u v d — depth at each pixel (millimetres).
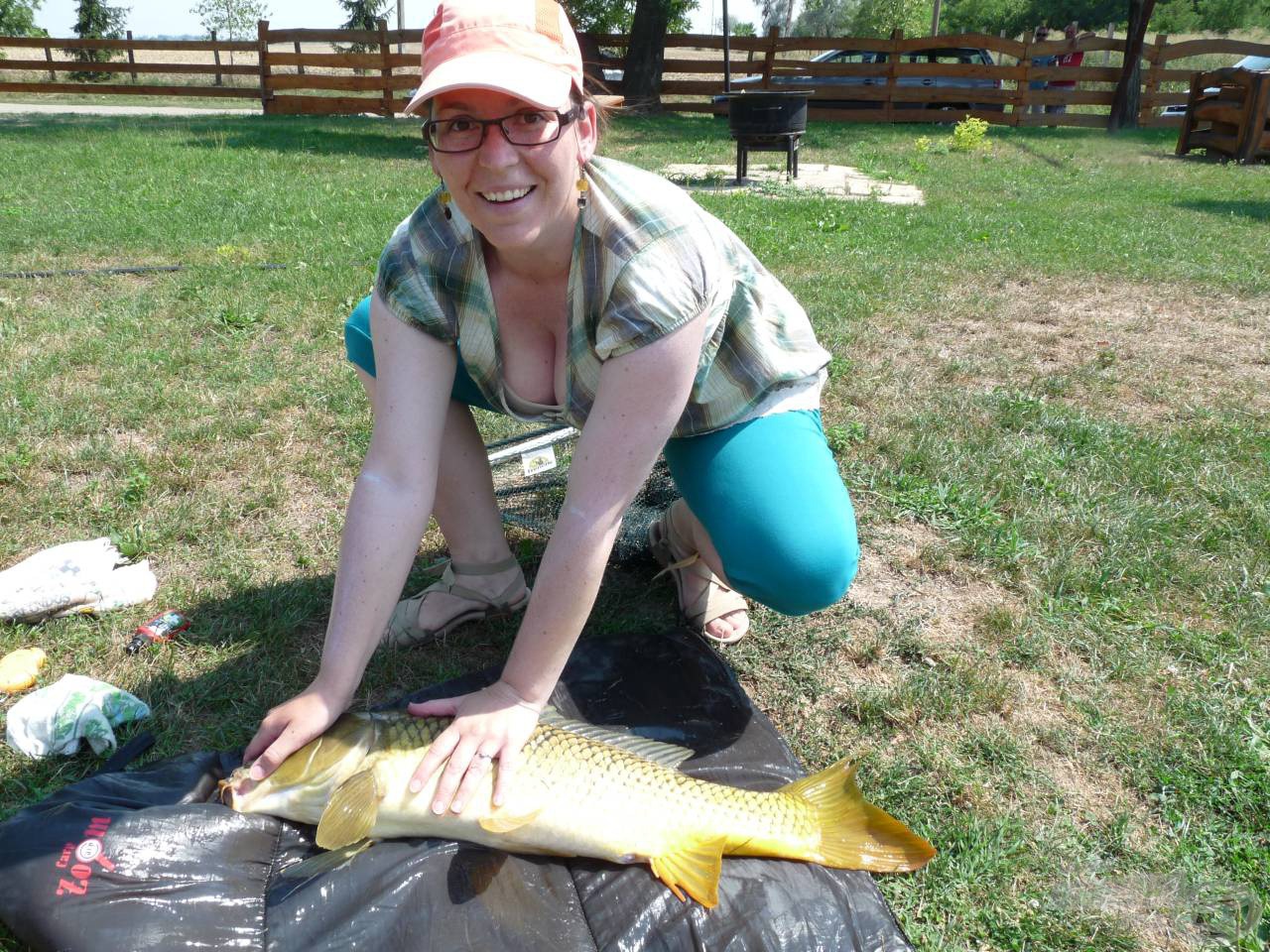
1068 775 2625
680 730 2602
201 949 1838
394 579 2199
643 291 1979
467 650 3027
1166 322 6617
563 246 2064
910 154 16516
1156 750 2688
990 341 6098
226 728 2652
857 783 2387
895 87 21703
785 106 12242
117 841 1949
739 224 9539
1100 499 4000
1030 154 17188
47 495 3758
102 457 4055
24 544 3461
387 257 2215
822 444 2658
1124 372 5562
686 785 2174
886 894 2242
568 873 2098
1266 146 16578
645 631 3096
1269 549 3646
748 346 2430
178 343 5434
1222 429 4711
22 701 2568
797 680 2959
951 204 11344
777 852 2152
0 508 3662
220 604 3172
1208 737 2713
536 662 2150
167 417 4492
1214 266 8211
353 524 2184
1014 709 2857
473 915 1966
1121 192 12898
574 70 1901
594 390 2256
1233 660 3041
